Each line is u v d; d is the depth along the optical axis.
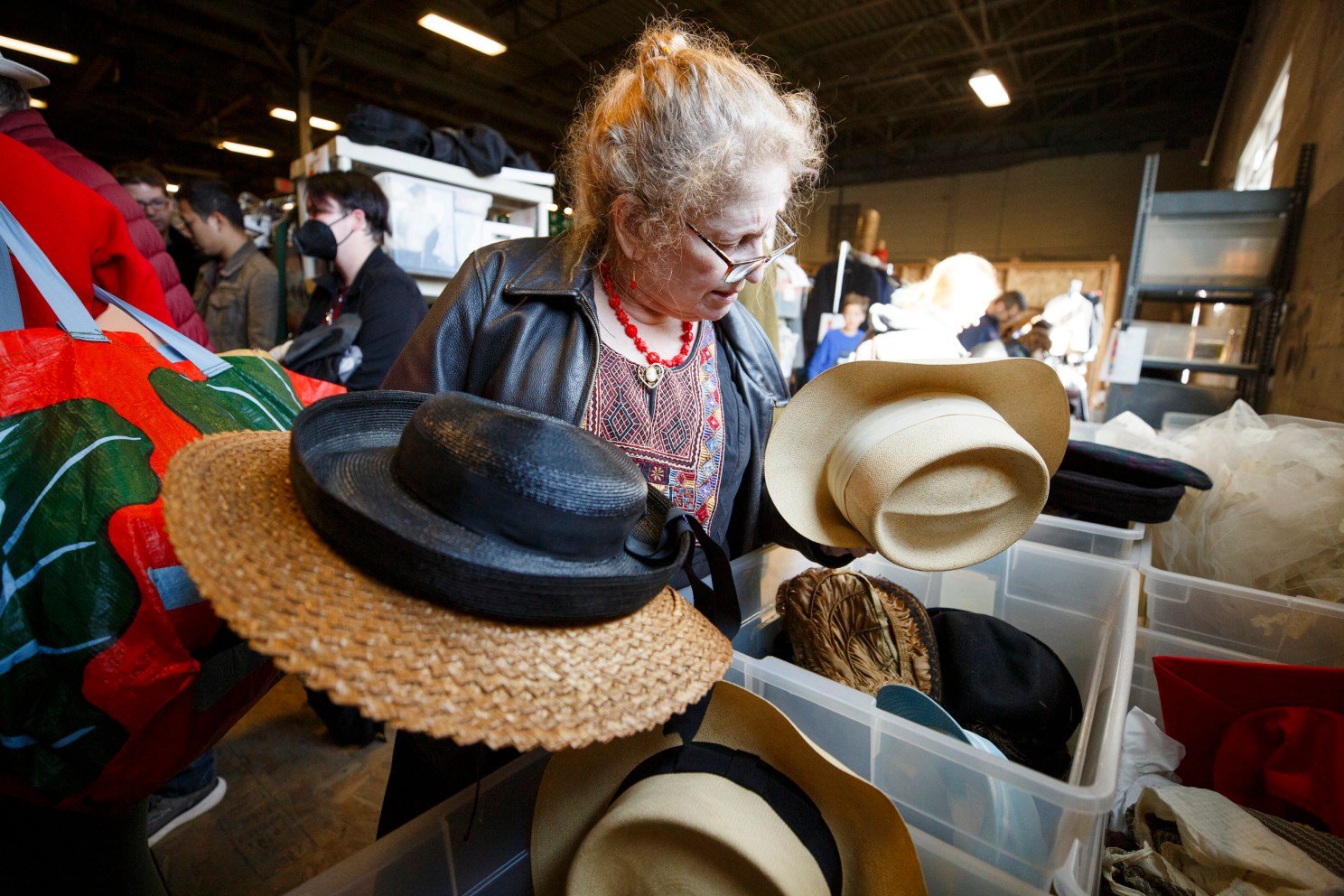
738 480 0.98
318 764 1.79
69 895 0.74
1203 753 0.92
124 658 0.56
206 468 0.52
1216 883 0.73
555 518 0.54
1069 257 10.73
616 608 0.55
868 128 11.73
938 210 11.88
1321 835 0.74
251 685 0.73
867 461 0.80
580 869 0.62
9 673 0.54
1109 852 0.79
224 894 1.36
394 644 0.46
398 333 1.83
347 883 0.59
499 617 0.50
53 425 0.60
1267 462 1.34
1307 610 1.05
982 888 0.63
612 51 8.88
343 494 0.53
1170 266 2.92
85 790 0.59
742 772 0.64
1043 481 0.80
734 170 0.68
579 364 0.83
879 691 0.82
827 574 1.05
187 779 1.55
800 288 4.23
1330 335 2.05
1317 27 2.82
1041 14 7.46
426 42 8.73
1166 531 1.39
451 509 0.54
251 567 0.45
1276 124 4.10
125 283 1.06
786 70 9.02
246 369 0.87
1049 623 1.22
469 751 0.80
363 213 1.86
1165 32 7.75
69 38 7.46
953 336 1.73
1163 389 2.99
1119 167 10.34
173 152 13.62
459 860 0.67
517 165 2.72
